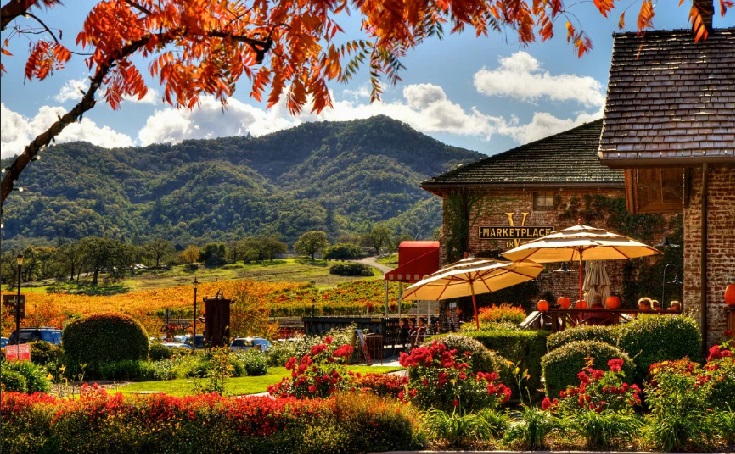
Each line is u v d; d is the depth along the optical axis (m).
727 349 13.67
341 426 11.32
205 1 6.84
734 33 17.53
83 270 150.62
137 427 11.45
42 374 19.28
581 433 11.24
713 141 14.98
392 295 68.62
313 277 153.75
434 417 11.80
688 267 15.79
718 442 11.13
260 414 11.50
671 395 11.24
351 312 61.06
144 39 6.98
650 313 17.67
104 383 22.94
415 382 12.98
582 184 30.92
